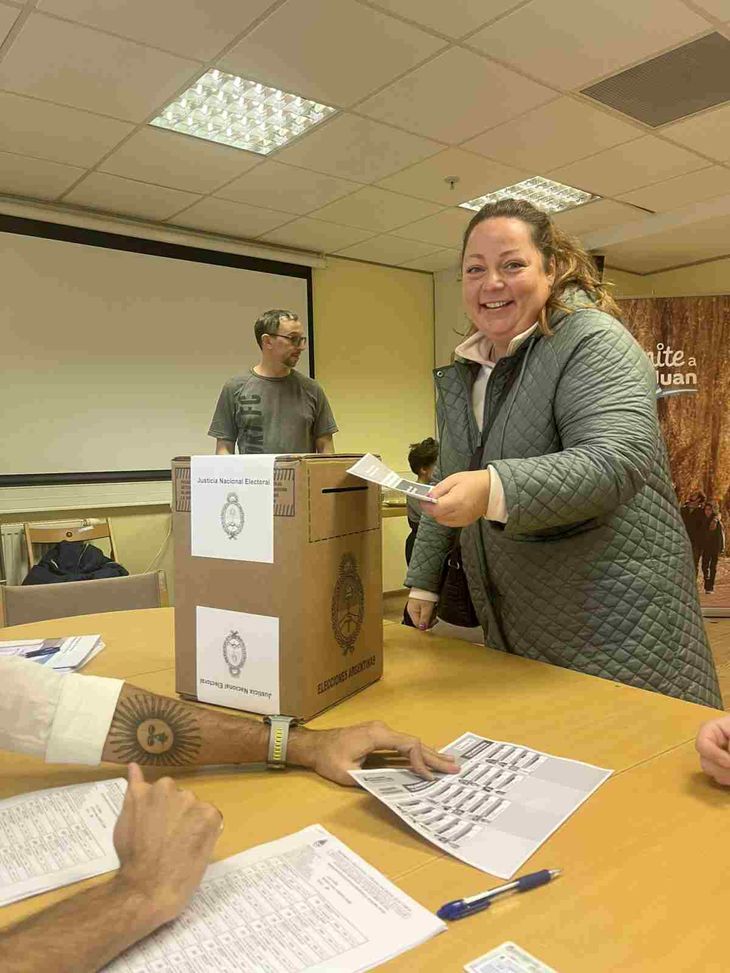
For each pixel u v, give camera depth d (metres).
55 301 4.01
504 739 0.88
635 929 0.53
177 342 4.46
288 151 3.34
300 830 0.68
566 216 4.57
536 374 1.23
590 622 1.21
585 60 2.65
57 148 3.24
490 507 0.97
